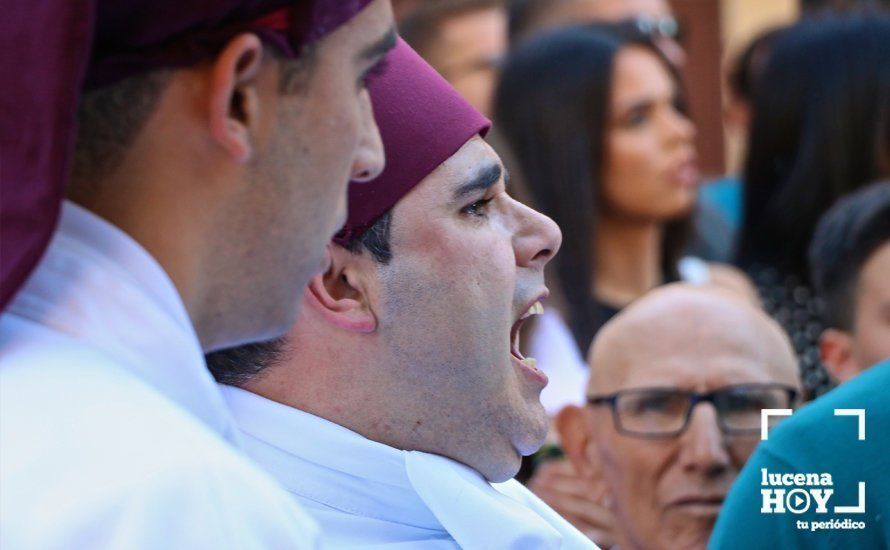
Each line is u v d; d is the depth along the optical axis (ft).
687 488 7.70
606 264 11.03
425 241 5.31
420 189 5.32
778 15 18.24
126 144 3.52
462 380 5.36
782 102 11.80
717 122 17.54
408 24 13.01
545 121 10.86
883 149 11.65
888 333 9.05
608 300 10.93
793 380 7.95
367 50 3.81
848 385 6.17
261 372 5.39
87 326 3.43
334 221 3.82
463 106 5.55
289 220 3.70
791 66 11.85
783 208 11.61
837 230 9.39
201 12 3.49
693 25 17.61
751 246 11.75
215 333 3.72
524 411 5.54
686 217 11.60
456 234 5.33
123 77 3.50
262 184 3.64
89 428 3.26
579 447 8.21
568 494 8.21
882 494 5.88
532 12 12.81
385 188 5.28
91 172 3.53
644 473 7.78
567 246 10.62
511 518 5.33
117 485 3.18
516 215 5.62
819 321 10.71
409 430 5.39
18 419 3.30
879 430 5.94
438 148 5.37
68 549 3.12
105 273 3.46
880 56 11.78
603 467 8.02
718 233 12.84
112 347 3.43
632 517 7.85
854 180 11.63
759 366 7.82
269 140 3.63
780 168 11.78
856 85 11.71
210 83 3.54
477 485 5.44
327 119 3.72
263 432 5.33
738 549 6.15
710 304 8.01
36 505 3.18
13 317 3.47
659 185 11.07
